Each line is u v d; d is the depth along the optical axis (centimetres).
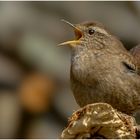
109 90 1023
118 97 1030
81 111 849
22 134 1405
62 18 1573
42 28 1544
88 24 1094
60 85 1462
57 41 1539
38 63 1484
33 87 1438
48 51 1510
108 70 1031
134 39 1578
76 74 1038
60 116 1434
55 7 1578
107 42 1080
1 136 1387
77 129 839
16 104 1421
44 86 1438
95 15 1584
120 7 1616
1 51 1488
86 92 1030
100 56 1052
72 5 1591
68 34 1559
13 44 1495
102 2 1609
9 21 1516
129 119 870
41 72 1473
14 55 1488
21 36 1511
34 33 1527
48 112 1429
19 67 1479
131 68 1055
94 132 841
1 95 1424
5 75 1451
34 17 1549
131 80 1044
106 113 844
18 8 1545
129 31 1580
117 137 843
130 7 1634
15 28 1516
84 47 1073
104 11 1595
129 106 1046
